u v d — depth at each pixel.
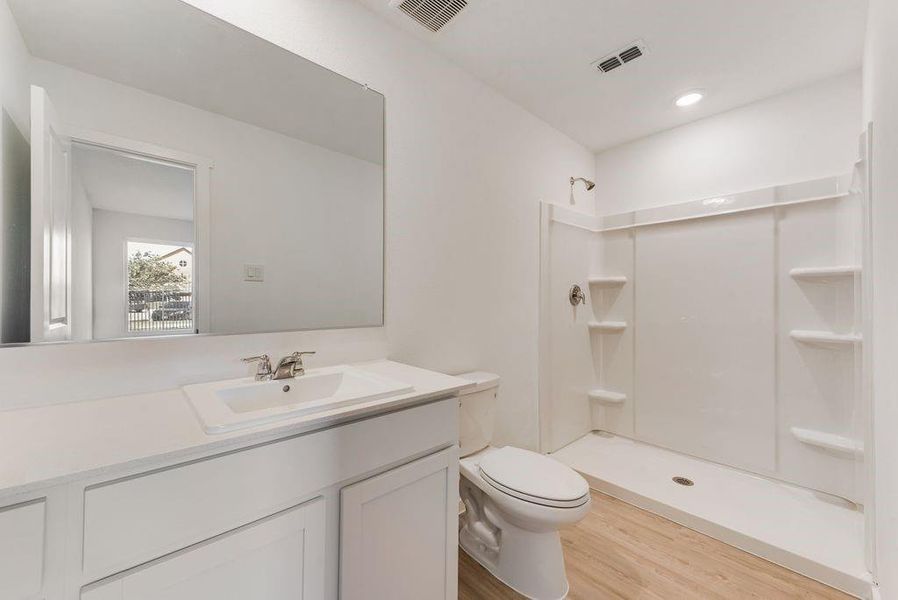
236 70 1.16
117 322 0.96
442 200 1.69
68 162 0.91
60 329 0.89
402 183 1.54
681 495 1.82
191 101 1.08
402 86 1.54
